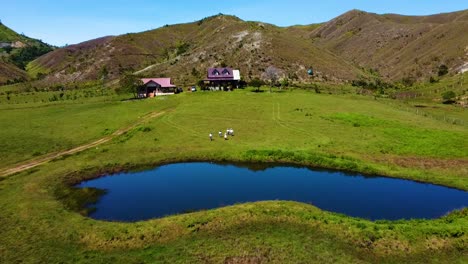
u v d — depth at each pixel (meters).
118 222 29.75
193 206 33.38
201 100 90.94
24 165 44.62
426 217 31.28
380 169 42.62
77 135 59.16
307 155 46.62
